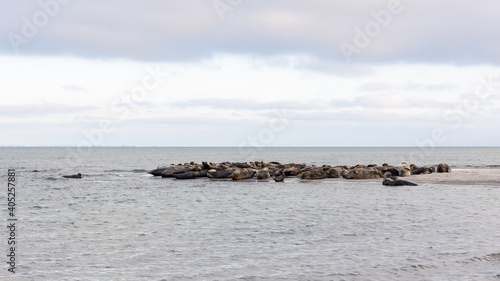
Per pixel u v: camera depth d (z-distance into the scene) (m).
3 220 22.44
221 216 23.44
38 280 12.36
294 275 12.66
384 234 18.12
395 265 13.47
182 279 12.38
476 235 17.67
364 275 12.56
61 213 24.88
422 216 22.55
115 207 27.30
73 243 16.89
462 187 37.34
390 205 26.92
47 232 19.14
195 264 13.91
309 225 20.42
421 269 13.04
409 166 50.25
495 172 52.22
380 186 39.06
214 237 17.92
